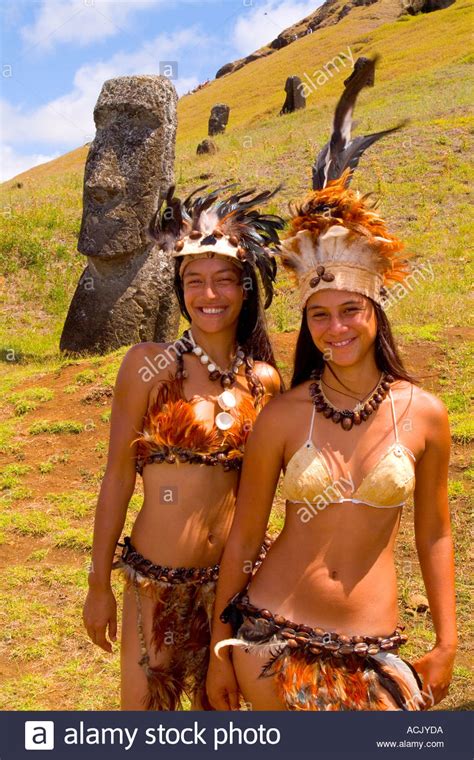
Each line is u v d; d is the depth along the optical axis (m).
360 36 47.62
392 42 42.03
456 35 37.03
